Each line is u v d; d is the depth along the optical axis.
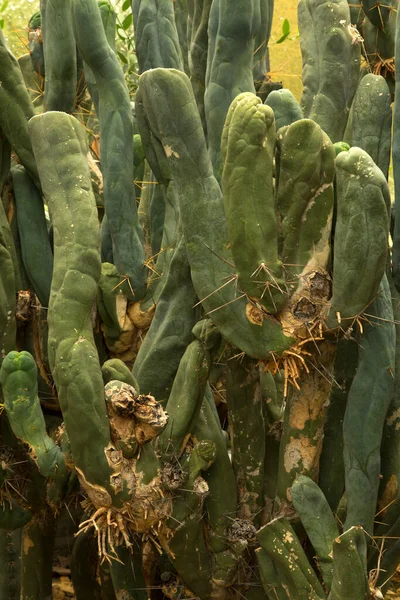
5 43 2.05
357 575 1.67
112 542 1.83
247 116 1.65
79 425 1.74
